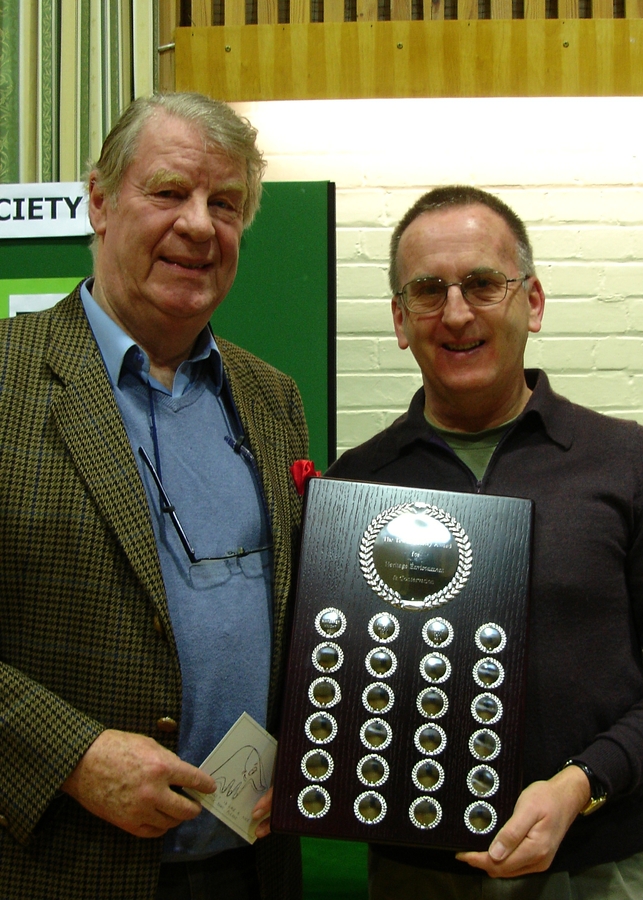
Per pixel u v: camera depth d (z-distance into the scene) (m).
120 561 0.93
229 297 1.81
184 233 1.01
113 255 1.06
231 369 1.20
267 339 1.81
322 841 1.66
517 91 2.03
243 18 2.07
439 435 1.22
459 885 1.01
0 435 0.93
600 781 0.93
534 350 2.04
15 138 1.99
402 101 2.04
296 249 1.81
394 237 1.23
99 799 0.86
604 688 1.02
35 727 0.87
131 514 0.93
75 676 0.92
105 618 0.92
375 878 1.11
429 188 2.04
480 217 1.13
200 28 2.05
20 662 0.93
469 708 0.95
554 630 1.03
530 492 1.10
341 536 1.01
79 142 2.01
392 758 0.93
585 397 2.03
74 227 1.65
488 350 1.12
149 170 1.01
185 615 0.98
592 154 2.04
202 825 0.99
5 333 1.02
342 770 0.93
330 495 1.03
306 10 2.06
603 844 0.99
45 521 0.92
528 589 0.99
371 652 0.97
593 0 2.06
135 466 0.96
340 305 2.04
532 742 1.01
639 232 2.04
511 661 0.96
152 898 0.91
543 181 2.04
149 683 0.92
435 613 0.98
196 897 1.00
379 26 2.04
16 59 2.00
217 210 1.06
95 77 2.01
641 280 2.04
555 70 2.03
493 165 2.04
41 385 0.98
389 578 0.99
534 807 0.89
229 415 1.15
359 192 2.05
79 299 1.11
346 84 2.04
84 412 0.96
